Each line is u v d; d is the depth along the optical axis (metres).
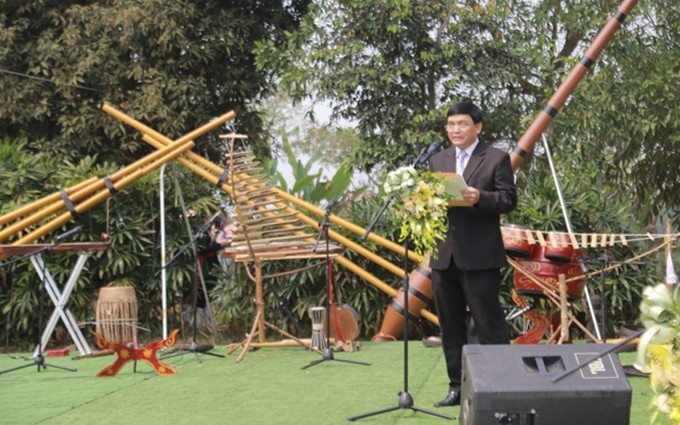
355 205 9.23
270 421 4.88
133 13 11.18
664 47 10.65
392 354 7.16
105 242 7.91
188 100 11.63
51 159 10.55
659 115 10.45
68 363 7.39
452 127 4.89
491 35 10.73
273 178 10.70
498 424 3.47
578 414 3.47
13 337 9.38
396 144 10.57
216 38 11.88
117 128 11.48
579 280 6.36
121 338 7.91
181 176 9.55
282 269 8.96
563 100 8.00
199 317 9.47
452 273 4.89
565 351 3.62
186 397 5.61
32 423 5.02
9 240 9.02
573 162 10.54
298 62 10.76
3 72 11.41
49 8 11.85
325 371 6.40
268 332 9.06
